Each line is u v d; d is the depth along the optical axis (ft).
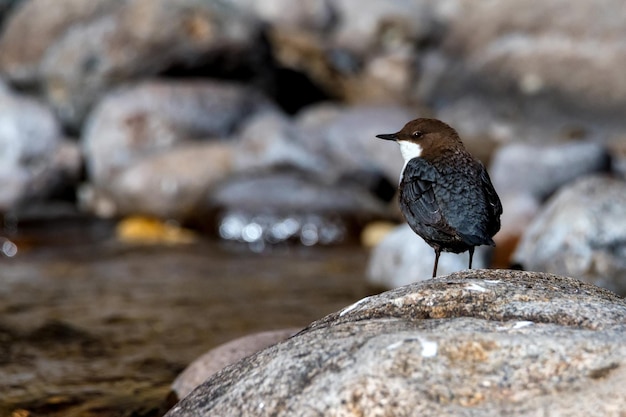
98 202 57.72
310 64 66.13
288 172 54.60
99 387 26.66
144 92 60.08
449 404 12.82
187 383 23.18
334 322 15.98
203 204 53.42
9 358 29.53
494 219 20.43
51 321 34.19
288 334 23.89
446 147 21.54
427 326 14.51
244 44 63.16
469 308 15.42
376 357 13.56
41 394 26.00
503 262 41.22
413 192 21.07
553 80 63.10
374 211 52.29
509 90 64.08
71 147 59.57
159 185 55.16
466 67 65.77
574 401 12.58
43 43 66.59
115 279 41.78
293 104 67.31
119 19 63.87
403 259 38.63
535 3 65.21
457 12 67.72
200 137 59.62
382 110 59.72
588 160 53.01
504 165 54.03
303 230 50.93
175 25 62.54
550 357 13.39
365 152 56.29
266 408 13.66
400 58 66.03
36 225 52.85
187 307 36.55
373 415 12.81
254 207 51.75
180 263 45.55
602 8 63.41
